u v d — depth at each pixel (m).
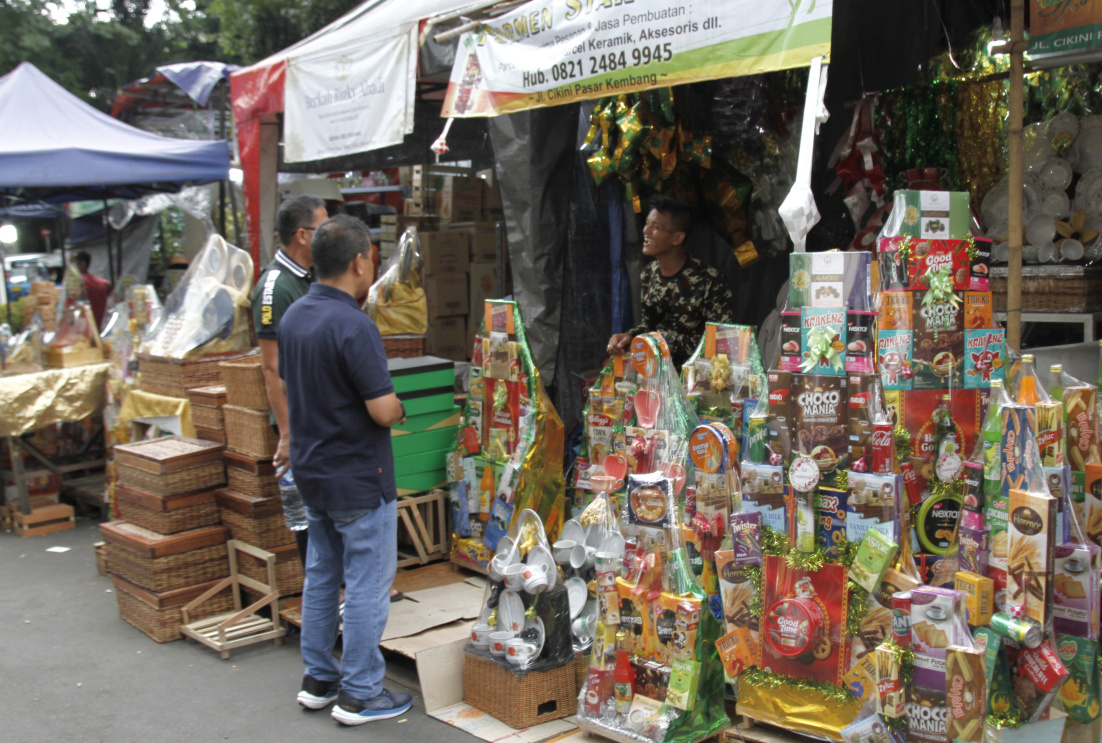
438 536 4.58
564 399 4.60
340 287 3.14
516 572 3.18
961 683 2.33
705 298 4.03
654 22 3.08
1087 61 3.02
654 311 4.20
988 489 2.46
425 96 6.51
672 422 3.26
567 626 3.19
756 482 2.75
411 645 3.43
